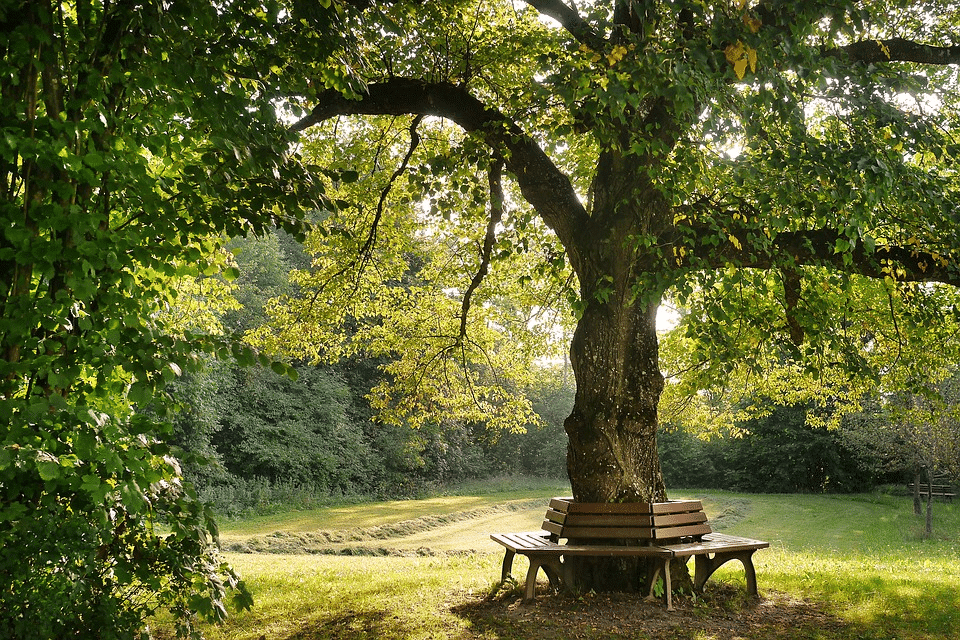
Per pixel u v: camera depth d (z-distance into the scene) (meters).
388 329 13.35
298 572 9.32
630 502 7.34
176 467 4.24
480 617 6.54
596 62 5.55
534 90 5.86
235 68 4.93
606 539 7.25
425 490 35.25
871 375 7.51
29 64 4.03
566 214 7.93
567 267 11.73
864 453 29.55
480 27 9.63
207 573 4.15
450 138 11.75
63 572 3.51
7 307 3.78
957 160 6.86
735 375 11.90
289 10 5.43
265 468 29.72
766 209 6.14
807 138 5.89
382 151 11.45
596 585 7.38
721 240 7.15
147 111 4.43
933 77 9.02
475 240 11.72
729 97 5.46
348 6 5.78
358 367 36.75
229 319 29.42
